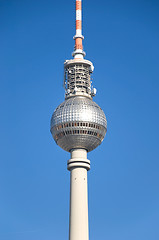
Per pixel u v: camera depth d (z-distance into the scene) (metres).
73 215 191.88
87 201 197.38
